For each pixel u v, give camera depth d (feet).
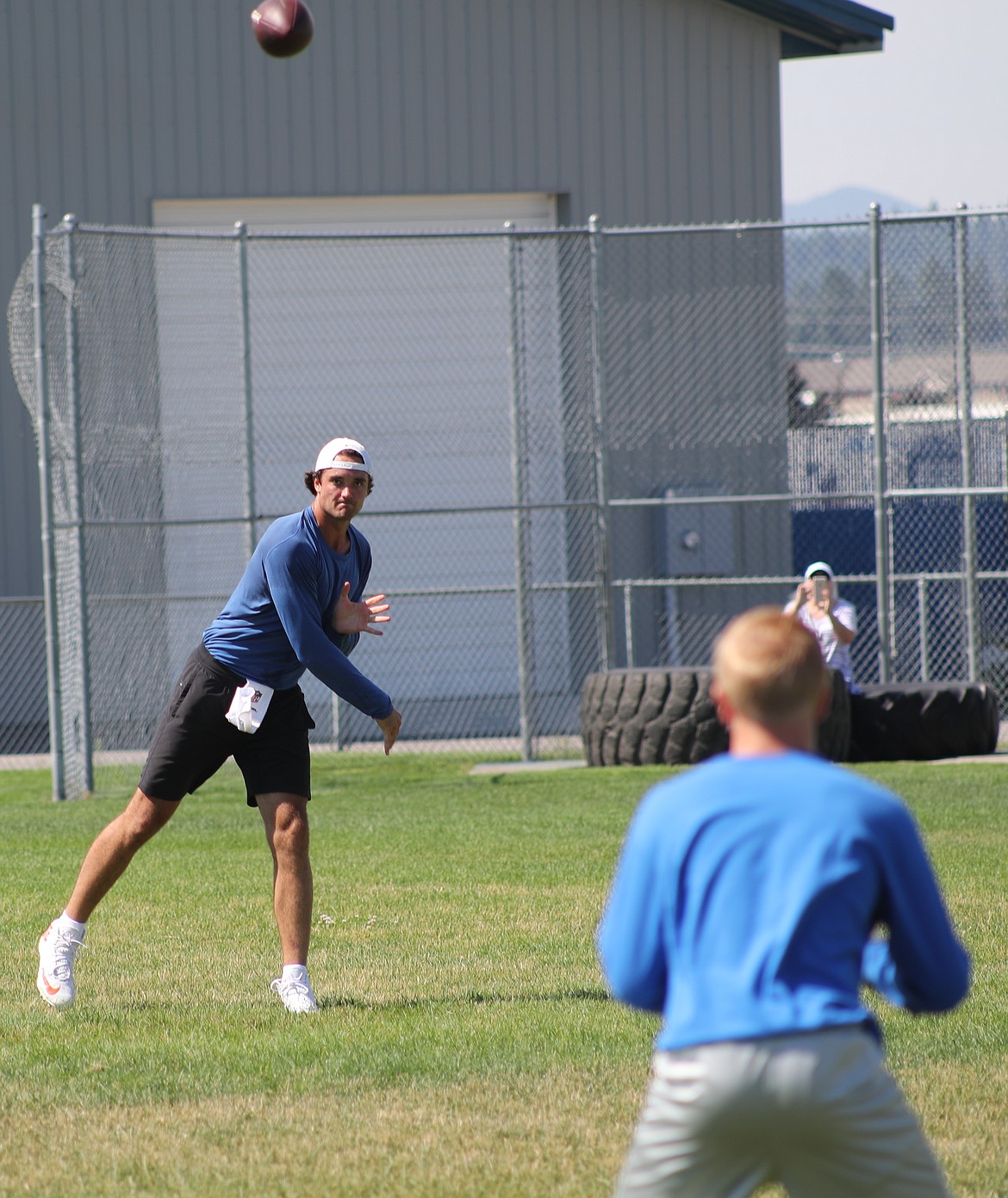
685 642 190.08
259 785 64.80
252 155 191.83
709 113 196.44
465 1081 54.03
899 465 168.35
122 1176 45.37
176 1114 51.01
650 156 195.93
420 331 191.83
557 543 191.11
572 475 190.60
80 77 189.26
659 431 190.90
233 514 186.50
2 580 185.47
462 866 96.99
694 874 28.94
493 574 191.31
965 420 155.22
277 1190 44.04
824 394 175.22
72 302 135.13
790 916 28.30
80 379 135.85
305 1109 51.24
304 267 191.01
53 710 136.05
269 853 104.32
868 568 200.64
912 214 148.46
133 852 64.80
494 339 192.13
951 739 146.20
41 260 132.16
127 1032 61.16
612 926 29.81
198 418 186.80
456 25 194.08
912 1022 60.54
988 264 154.81
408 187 193.88
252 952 75.25
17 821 123.13
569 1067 55.42
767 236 195.11
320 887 90.94
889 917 29.32
